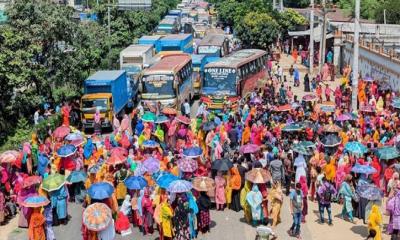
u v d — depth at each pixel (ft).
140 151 90.58
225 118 115.75
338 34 211.41
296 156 85.25
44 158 86.38
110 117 127.54
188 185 68.85
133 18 224.94
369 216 66.80
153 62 154.51
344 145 89.81
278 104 124.57
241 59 147.95
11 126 119.44
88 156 92.38
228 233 72.84
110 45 182.09
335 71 204.13
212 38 202.59
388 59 153.58
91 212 63.36
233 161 83.92
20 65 118.21
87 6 310.45
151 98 131.13
